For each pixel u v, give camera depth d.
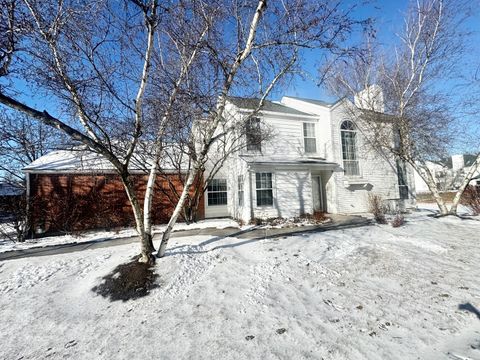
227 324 3.80
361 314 3.89
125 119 6.21
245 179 12.01
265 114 13.30
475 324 3.52
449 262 5.84
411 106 11.99
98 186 11.67
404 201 15.89
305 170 13.23
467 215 12.16
